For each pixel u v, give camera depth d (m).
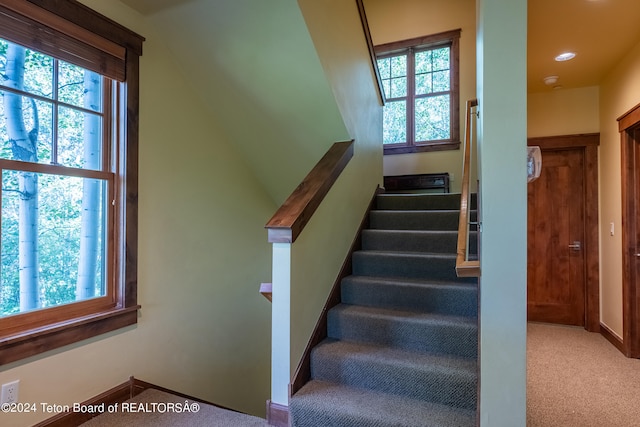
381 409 1.82
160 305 2.35
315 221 2.29
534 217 4.25
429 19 4.82
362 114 3.14
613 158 3.54
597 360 3.16
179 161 2.49
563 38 2.86
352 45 2.85
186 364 2.55
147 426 1.89
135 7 2.18
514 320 1.41
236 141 2.97
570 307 4.14
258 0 2.02
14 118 1.71
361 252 2.93
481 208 1.49
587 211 3.96
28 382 1.68
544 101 4.12
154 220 2.31
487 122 1.44
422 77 4.93
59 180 1.90
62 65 1.91
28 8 1.69
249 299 3.20
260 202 3.35
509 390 1.42
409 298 2.48
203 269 2.70
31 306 1.77
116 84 2.14
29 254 1.77
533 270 4.27
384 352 2.16
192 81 2.57
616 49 3.06
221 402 2.87
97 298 2.05
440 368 1.92
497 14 1.43
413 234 3.00
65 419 1.81
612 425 2.18
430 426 1.67
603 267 3.82
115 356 2.06
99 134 2.09
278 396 1.99
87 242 2.01
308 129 2.72
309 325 2.21
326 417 1.84
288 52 2.22
